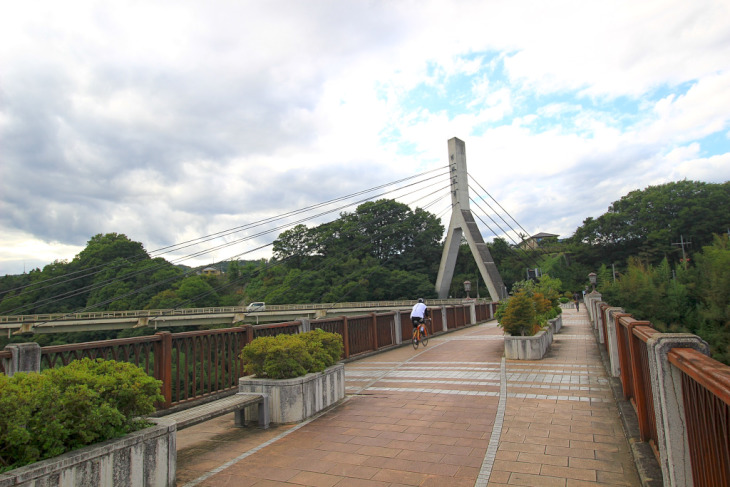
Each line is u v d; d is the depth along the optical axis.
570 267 73.81
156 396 3.81
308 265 72.00
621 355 5.61
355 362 10.73
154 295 58.88
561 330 17.30
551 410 5.75
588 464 3.96
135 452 3.42
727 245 31.77
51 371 3.39
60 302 59.97
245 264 88.94
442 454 4.33
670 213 70.69
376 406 6.30
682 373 2.71
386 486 3.66
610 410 5.68
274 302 61.84
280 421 5.61
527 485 3.57
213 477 3.96
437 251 79.12
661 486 3.20
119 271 62.47
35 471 2.71
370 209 79.12
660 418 3.00
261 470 4.10
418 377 8.38
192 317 47.09
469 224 61.62
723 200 68.44
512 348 10.11
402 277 67.62
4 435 2.77
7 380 3.11
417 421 5.48
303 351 5.93
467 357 10.73
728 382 1.80
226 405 4.97
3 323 40.19
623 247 73.25
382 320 12.97
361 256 73.69
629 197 77.50
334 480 3.82
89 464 3.05
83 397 3.13
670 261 67.50
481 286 79.44
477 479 3.72
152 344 5.95
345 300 62.62
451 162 65.00
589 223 77.62
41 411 2.99
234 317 48.31
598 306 12.48
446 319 18.72
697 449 2.49
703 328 28.86
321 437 5.00
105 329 43.75
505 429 5.03
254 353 5.82
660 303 32.66
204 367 6.66
